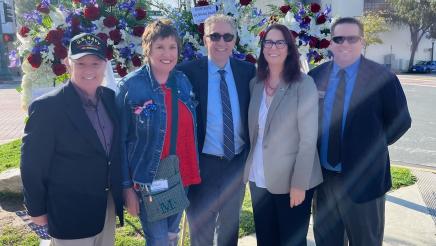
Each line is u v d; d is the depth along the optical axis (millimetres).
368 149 2738
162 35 2584
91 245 2520
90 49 2330
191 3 3928
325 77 2941
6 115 13250
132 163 2631
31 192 2295
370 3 45688
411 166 6801
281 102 2773
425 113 12594
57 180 2338
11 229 4277
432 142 8812
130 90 2605
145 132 2590
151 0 3826
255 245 3873
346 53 2805
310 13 4215
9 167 6508
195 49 3742
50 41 3328
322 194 3072
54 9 3486
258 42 3861
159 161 2650
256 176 2996
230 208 3264
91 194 2396
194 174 2896
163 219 2775
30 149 2246
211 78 3070
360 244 2926
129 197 2658
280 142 2805
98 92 2480
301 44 4168
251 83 3061
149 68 2682
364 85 2734
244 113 3098
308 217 2998
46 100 2273
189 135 2826
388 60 46781
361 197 2797
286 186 2877
